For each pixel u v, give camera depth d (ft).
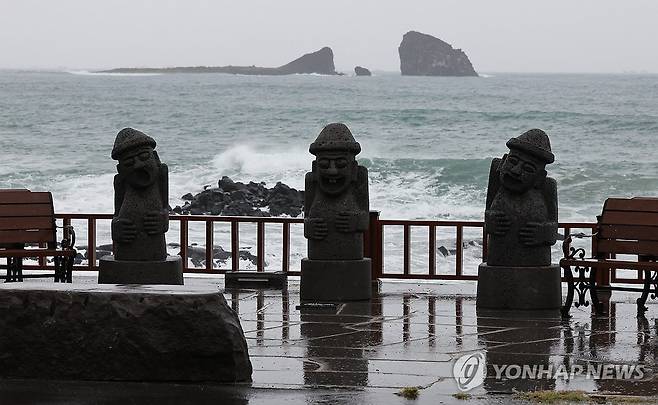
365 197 50.24
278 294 51.88
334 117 201.87
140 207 49.90
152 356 32.55
